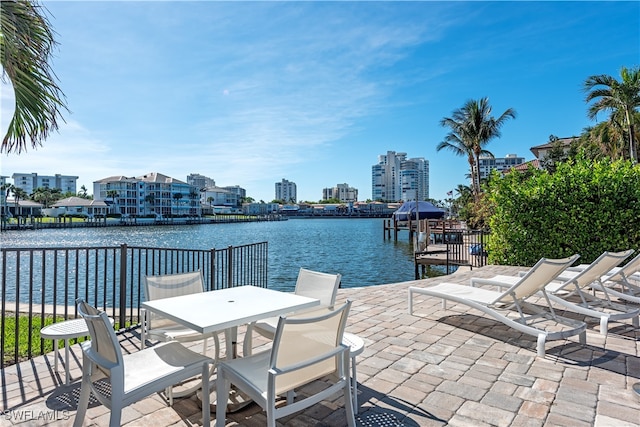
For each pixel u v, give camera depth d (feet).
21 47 11.02
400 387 10.64
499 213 32.22
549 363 12.26
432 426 8.62
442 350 13.55
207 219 328.49
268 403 6.90
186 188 353.72
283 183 614.34
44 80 11.80
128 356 8.62
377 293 23.32
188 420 8.94
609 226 27.61
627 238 27.20
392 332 15.65
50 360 12.52
